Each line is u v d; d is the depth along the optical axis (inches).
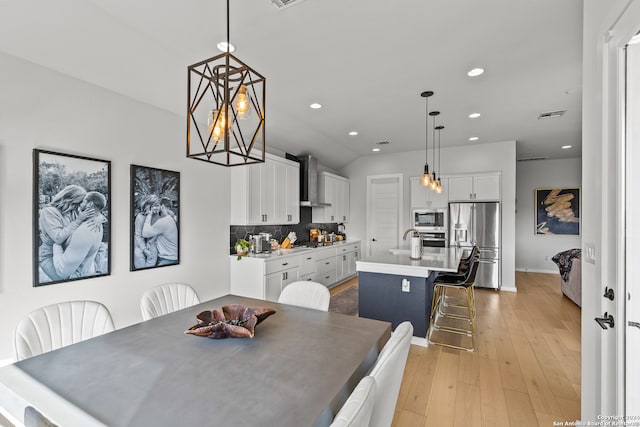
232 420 34.3
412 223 237.1
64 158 92.2
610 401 52.6
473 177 217.9
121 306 108.0
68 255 93.2
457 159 225.6
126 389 40.6
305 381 42.8
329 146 217.8
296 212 196.7
